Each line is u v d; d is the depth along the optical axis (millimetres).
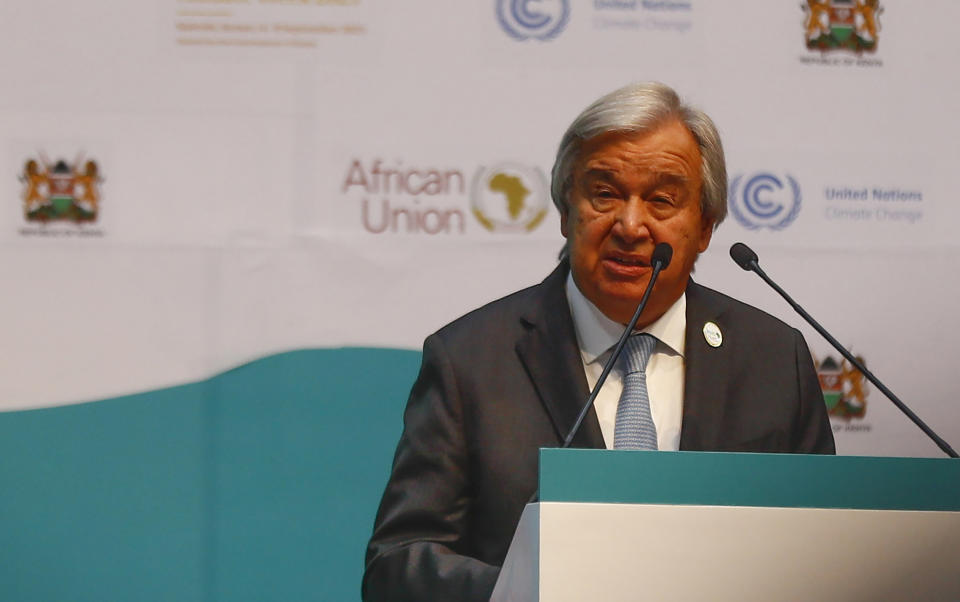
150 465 9828
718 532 5160
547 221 10305
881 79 10547
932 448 10195
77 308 9914
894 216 10445
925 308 10391
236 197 10109
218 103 10156
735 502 5223
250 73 10188
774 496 5246
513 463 7141
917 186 10477
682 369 7621
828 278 10359
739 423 7438
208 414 9914
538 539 5090
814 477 5281
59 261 9945
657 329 7629
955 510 5355
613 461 5195
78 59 10094
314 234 10141
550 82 10398
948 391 10320
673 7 10508
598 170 7457
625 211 7387
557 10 10438
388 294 10156
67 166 10023
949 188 10477
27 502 9703
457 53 10352
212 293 10023
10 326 9859
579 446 7172
